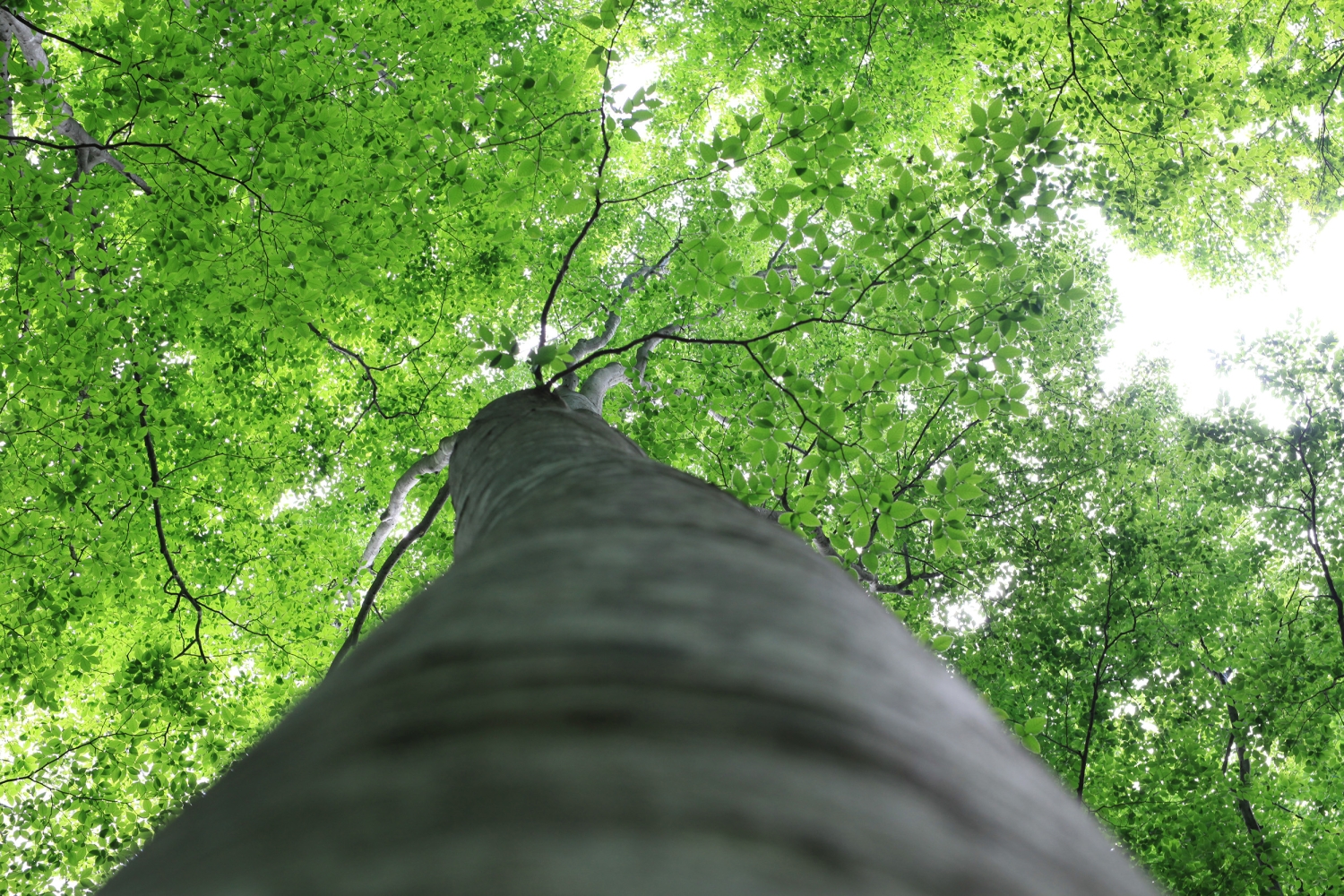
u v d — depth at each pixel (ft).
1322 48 32.86
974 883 1.43
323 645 26.96
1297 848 30.25
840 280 16.21
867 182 38.78
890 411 15.93
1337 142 33.96
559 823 1.30
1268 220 32.40
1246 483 34.63
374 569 33.58
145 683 23.02
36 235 18.94
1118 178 28.96
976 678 33.24
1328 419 34.30
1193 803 30.30
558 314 40.34
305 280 20.51
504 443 8.66
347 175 20.11
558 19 38.83
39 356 20.95
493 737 1.65
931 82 35.91
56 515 22.31
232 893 1.30
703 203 39.09
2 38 21.36
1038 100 29.35
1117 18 28.04
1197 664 35.24
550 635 2.19
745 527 3.62
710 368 25.76
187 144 19.63
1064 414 36.24
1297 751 30.86
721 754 1.58
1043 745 32.63
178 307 27.07
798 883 1.22
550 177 18.20
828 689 2.02
